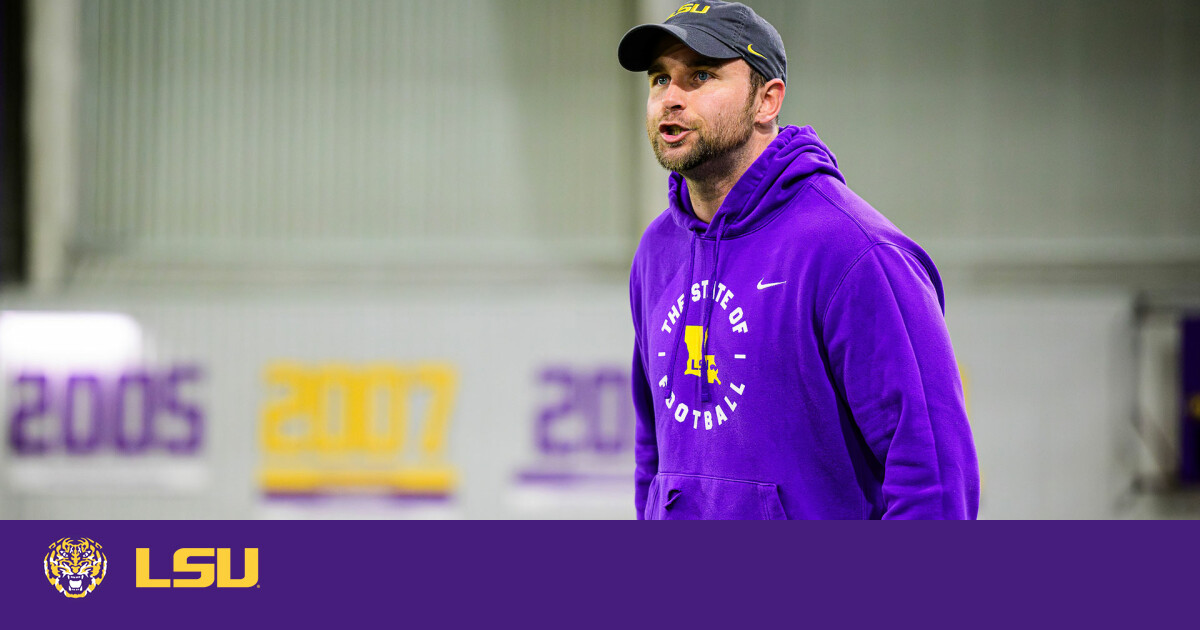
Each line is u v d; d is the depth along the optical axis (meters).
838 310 4.20
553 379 21.80
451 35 24.56
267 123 24.52
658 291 5.01
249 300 22.88
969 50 23.94
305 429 22.11
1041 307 21.88
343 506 21.89
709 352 4.56
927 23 23.95
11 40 24.22
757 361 4.38
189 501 22.09
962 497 4.04
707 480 4.53
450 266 24.11
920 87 23.95
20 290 24.03
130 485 22.12
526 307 22.00
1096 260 23.55
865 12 24.00
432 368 21.95
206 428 22.17
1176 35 23.75
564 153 24.47
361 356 22.11
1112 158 23.83
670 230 5.05
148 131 24.55
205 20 24.52
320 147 24.52
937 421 4.07
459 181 24.50
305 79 24.53
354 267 24.12
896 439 4.09
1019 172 23.91
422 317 22.09
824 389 4.32
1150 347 22.66
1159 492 22.06
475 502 21.70
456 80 24.56
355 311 22.22
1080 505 21.62
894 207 23.97
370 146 24.52
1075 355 21.81
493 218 24.47
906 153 23.94
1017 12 23.89
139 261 24.19
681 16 4.58
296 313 22.25
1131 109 23.84
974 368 21.70
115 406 22.30
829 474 4.38
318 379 22.11
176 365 22.31
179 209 24.48
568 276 24.03
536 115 24.50
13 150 24.22
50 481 22.17
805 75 23.98
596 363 21.78
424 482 21.81
